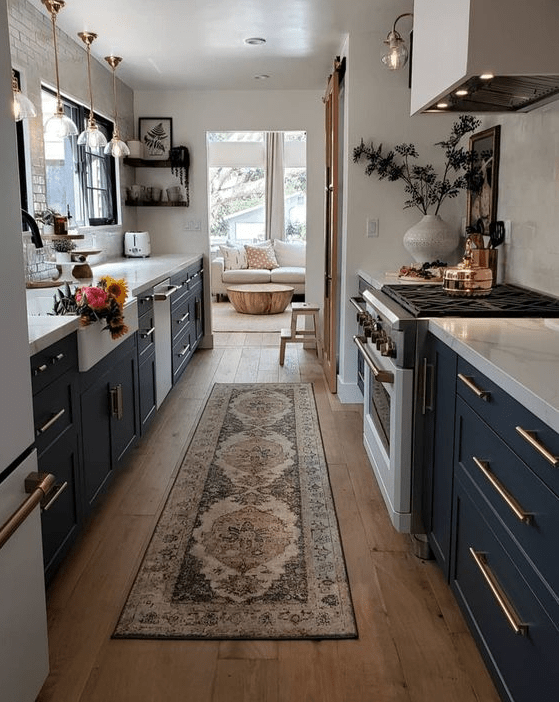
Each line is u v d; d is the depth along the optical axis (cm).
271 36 422
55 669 182
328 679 178
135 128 602
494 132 333
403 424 229
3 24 140
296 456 347
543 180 278
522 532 139
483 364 162
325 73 529
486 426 164
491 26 205
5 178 141
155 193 603
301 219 1073
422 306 245
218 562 239
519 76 216
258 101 597
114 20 388
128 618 205
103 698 171
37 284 337
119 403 287
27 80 357
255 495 298
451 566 200
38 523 160
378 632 199
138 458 344
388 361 242
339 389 460
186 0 350
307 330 631
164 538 257
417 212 427
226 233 1084
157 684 177
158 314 395
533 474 132
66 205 446
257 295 830
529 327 208
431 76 253
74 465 233
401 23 392
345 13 373
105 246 520
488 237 347
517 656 142
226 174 1072
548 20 204
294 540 256
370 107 415
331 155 457
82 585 224
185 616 206
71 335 230
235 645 193
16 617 146
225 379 514
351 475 322
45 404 204
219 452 353
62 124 331
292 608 211
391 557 243
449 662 185
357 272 431
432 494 222
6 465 141
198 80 555
